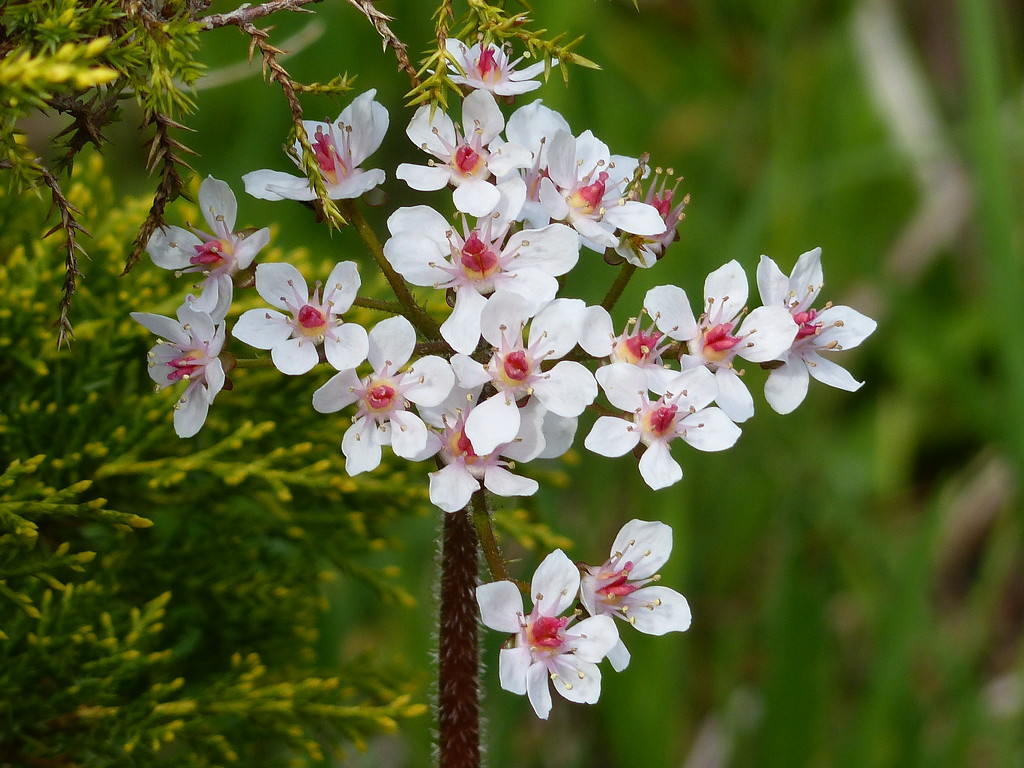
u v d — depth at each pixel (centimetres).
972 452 48
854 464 48
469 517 27
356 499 29
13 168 25
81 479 28
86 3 25
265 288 25
